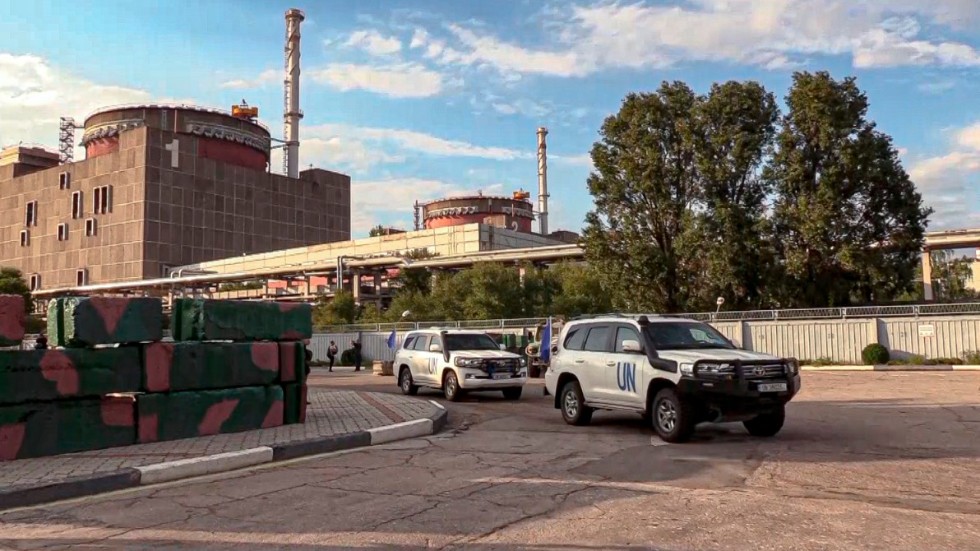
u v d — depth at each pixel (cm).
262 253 8744
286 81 10162
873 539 563
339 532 616
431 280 5728
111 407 1023
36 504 750
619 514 654
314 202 10288
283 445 1024
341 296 5691
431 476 859
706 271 3306
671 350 1120
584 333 1334
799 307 3234
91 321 1004
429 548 566
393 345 4494
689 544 559
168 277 8438
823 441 1059
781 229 3241
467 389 1844
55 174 9444
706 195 3328
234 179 9281
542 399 1916
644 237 3438
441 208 9638
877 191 3123
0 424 909
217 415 1154
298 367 1301
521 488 777
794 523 613
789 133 3203
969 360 2764
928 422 1239
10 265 9869
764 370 1041
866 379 2306
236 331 1209
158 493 795
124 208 8600
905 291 3194
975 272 8631
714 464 896
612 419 1419
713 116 3319
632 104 3453
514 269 5059
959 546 544
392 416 1386
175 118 9119
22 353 934
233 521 663
